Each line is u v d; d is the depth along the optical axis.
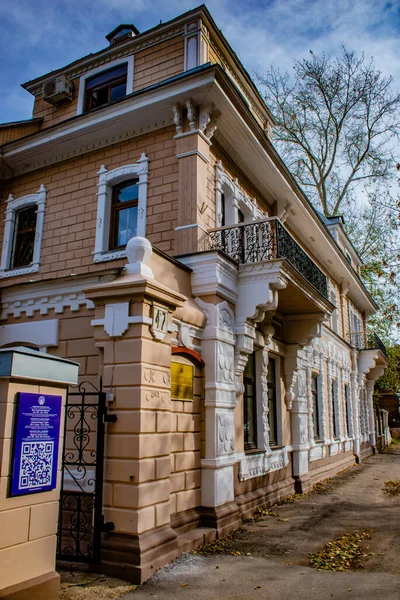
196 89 9.16
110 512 5.64
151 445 5.83
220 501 7.54
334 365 18.28
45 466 4.50
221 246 9.23
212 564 5.95
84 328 7.72
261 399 10.14
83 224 10.81
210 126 9.68
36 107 13.70
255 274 8.68
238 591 5.09
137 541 5.44
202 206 9.24
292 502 10.41
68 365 4.84
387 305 26.77
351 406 20.95
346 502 10.45
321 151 27.00
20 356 4.27
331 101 25.91
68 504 6.38
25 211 12.17
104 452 5.84
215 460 7.48
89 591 4.99
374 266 27.03
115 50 12.22
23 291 8.49
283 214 13.41
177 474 6.92
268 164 11.31
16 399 4.30
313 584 5.33
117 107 10.11
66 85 12.72
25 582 4.18
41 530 4.41
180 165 9.48
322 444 15.12
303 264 10.31
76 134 10.87
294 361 11.88
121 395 5.86
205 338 7.97
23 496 4.27
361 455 22.09
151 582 5.28
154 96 9.66
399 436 40.06
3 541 4.03
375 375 26.27
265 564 6.01
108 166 10.73
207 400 7.72
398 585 5.32
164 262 7.52
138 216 9.86
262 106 14.64
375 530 7.87
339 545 6.92
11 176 12.41
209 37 11.66
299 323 11.80
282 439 11.30
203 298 8.20
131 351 5.93
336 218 21.56
